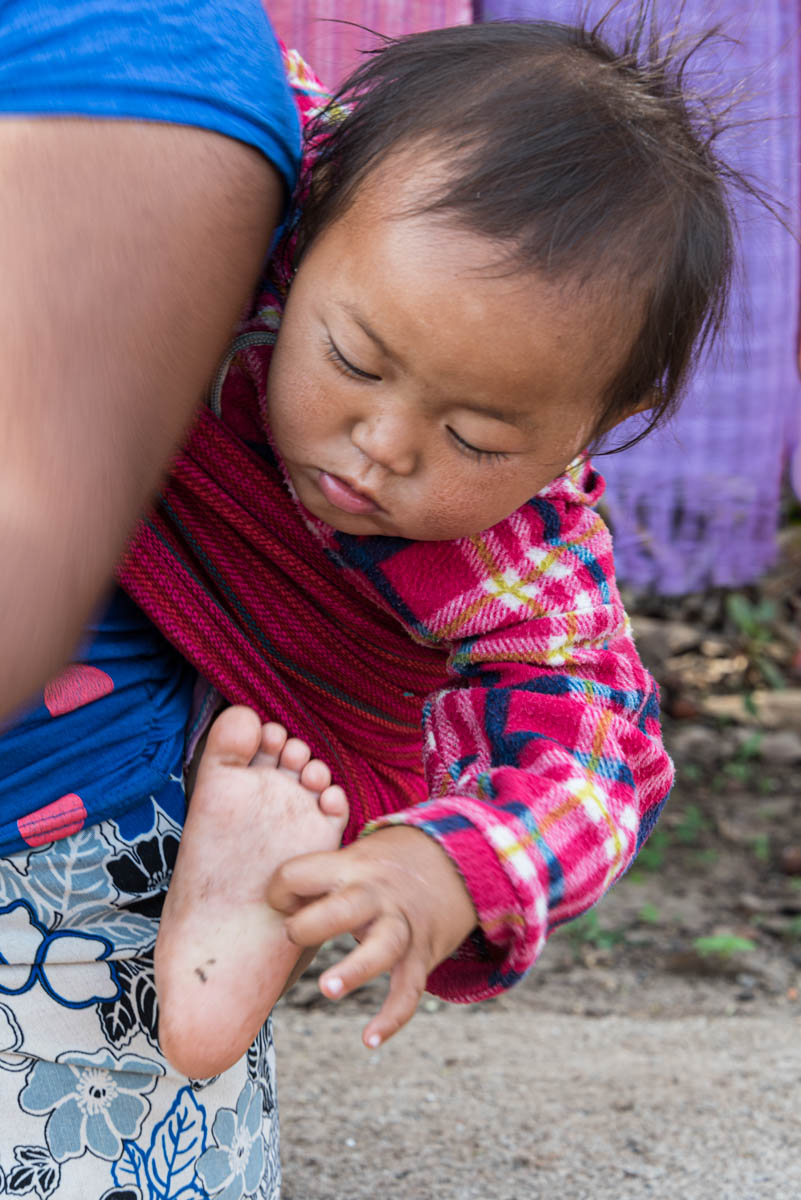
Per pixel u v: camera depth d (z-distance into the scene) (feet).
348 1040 9.61
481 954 4.08
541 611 4.44
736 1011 10.73
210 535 4.51
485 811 3.78
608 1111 8.46
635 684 4.52
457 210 3.73
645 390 4.11
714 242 4.09
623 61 4.28
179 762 4.63
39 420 2.95
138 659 4.52
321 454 3.99
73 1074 4.29
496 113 3.88
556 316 3.74
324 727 4.86
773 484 15.65
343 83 4.35
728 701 17.16
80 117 3.14
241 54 3.43
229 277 3.33
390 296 3.73
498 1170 7.71
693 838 14.16
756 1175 7.66
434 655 4.84
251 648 4.58
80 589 3.03
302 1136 8.05
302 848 4.42
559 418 3.92
